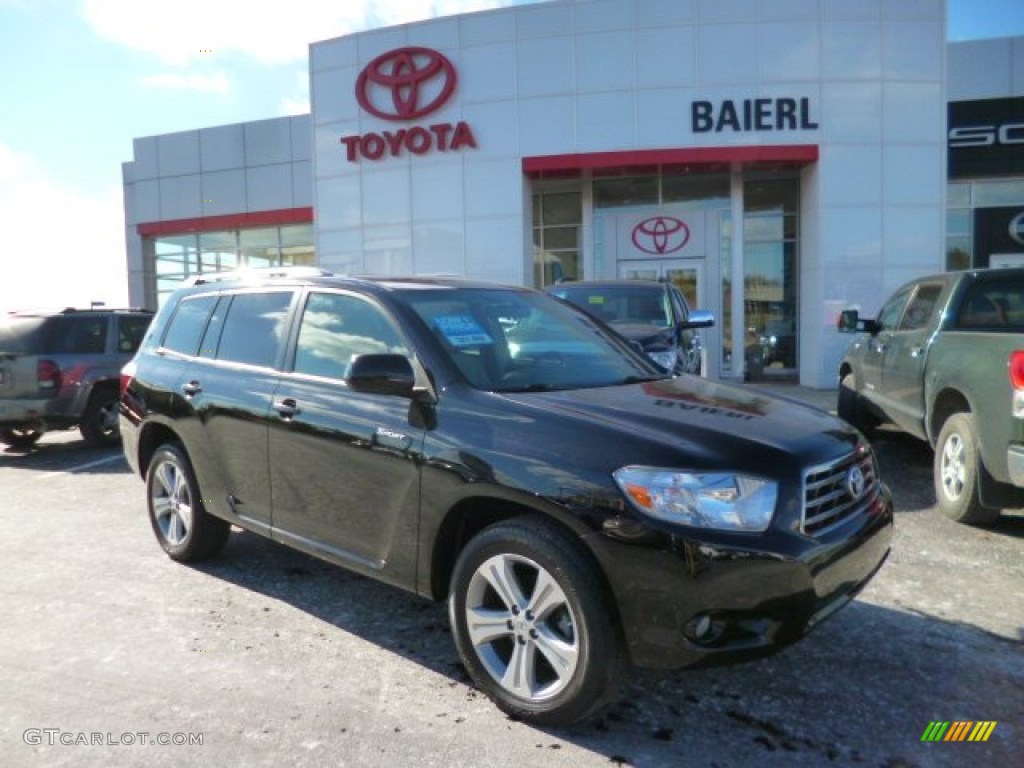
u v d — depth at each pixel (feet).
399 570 12.07
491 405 11.39
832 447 11.07
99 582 16.29
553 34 50.65
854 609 14.28
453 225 52.85
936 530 18.84
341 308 14.07
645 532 9.49
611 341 15.48
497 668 10.98
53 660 12.69
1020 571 16.06
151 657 12.75
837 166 49.37
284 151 73.41
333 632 13.70
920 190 49.60
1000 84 59.21
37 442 36.17
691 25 49.39
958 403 19.98
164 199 78.28
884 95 49.21
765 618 9.70
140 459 18.28
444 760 9.79
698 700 11.22
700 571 9.37
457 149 52.47
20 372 30.91
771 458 10.14
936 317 21.62
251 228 77.56
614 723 10.62
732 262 55.31
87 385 32.30
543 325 14.65
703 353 34.42
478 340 13.04
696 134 49.73
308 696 11.44
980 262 61.77
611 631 9.82
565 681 10.07
